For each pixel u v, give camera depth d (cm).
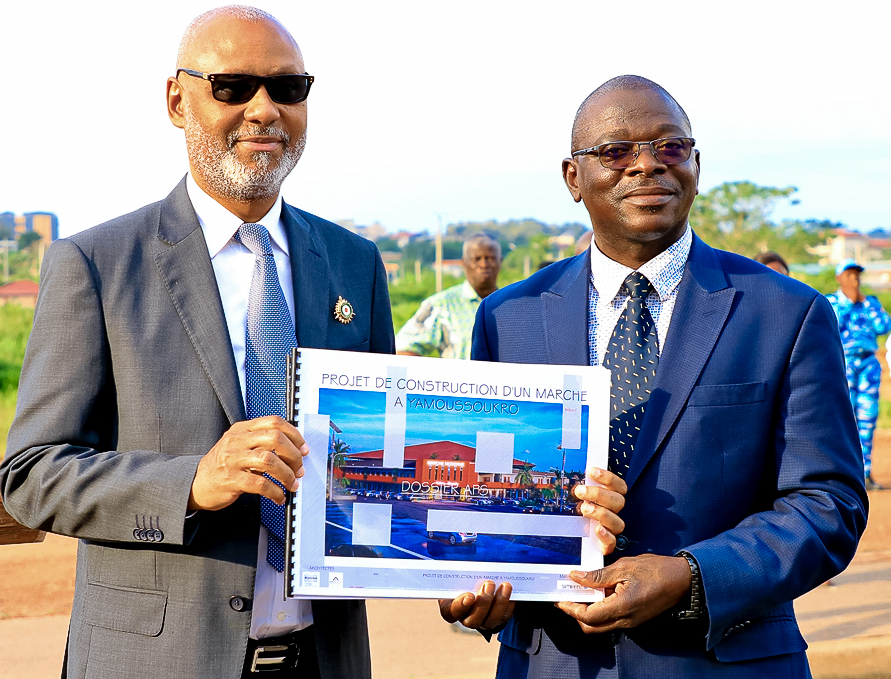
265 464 207
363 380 224
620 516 235
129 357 237
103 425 245
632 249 246
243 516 234
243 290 254
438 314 640
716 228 3984
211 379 237
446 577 225
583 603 226
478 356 272
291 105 254
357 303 275
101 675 231
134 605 233
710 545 220
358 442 223
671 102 243
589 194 245
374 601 643
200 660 228
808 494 230
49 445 233
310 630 250
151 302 243
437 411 227
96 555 240
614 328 247
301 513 220
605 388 231
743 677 227
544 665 238
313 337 255
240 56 246
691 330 239
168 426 235
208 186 255
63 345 235
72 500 226
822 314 240
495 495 227
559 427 230
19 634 564
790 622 238
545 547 228
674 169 238
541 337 257
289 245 265
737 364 236
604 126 240
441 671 490
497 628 238
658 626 229
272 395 244
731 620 214
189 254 249
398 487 224
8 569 738
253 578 233
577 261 269
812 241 3909
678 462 232
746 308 241
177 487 218
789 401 235
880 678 468
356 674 254
